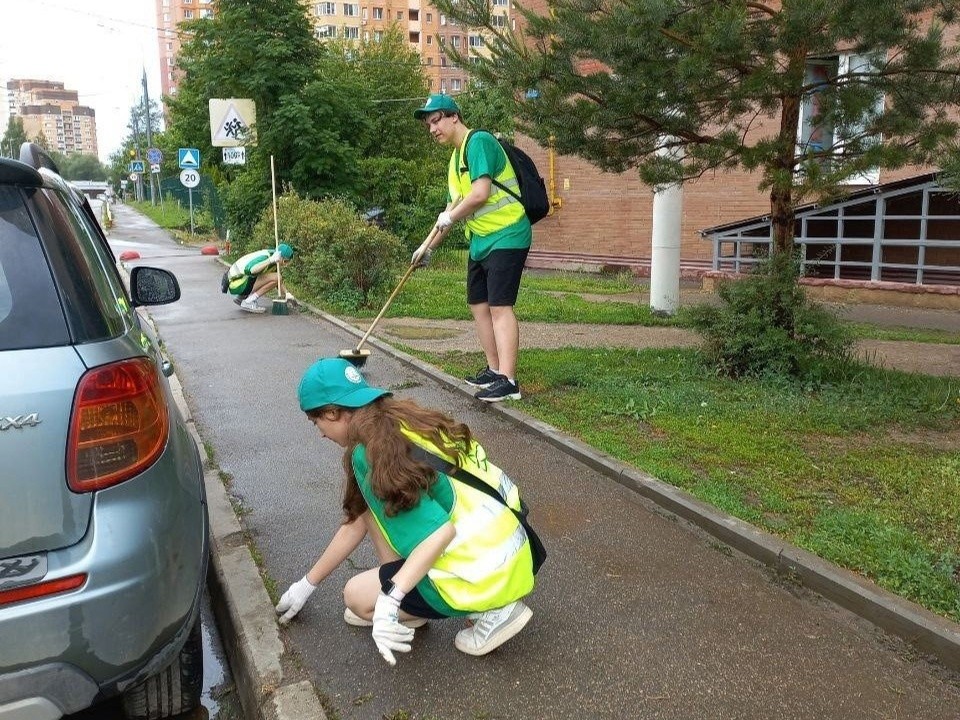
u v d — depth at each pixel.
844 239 14.29
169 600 2.51
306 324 10.44
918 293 13.52
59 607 2.26
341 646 3.20
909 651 3.17
